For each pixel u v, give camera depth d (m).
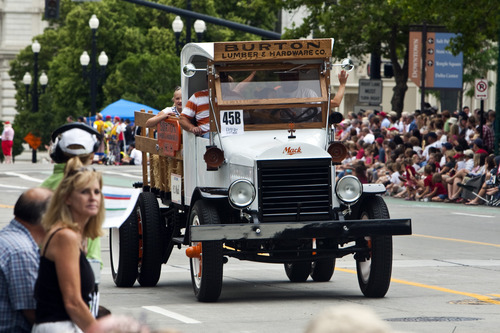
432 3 64.12
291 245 24.94
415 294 26.34
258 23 152.50
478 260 33.94
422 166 60.59
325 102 26.16
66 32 148.62
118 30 143.38
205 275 23.98
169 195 28.41
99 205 13.20
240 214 24.27
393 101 88.31
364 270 25.66
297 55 26.05
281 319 22.30
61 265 12.63
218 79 25.84
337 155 25.06
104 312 14.30
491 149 62.19
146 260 27.52
